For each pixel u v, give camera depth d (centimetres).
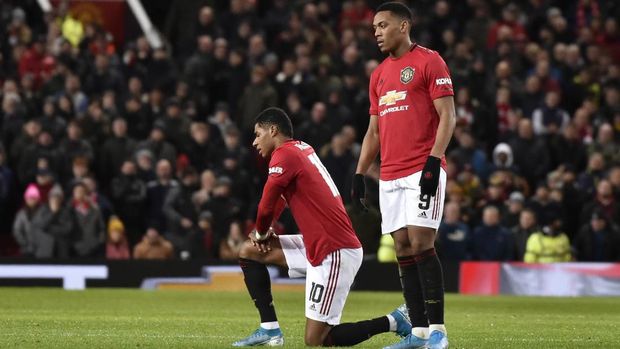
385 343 3453
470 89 8431
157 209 7306
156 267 7000
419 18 9144
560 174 7550
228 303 5722
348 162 7394
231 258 7088
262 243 3206
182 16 9300
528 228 7081
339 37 9188
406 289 3120
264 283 3250
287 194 3180
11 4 9356
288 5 9362
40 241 7100
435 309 3022
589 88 8856
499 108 8362
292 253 3222
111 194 7588
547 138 8162
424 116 3059
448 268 7050
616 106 8575
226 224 7250
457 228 7075
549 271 6950
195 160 7794
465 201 7312
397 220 3100
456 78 8419
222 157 7744
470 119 8256
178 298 6094
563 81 8781
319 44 8575
